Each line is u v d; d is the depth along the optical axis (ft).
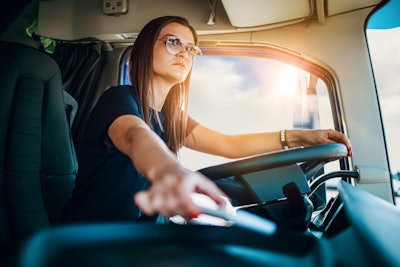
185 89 5.21
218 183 3.28
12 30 8.68
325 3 6.26
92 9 8.02
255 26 6.92
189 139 5.49
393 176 6.00
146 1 7.66
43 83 4.78
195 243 0.90
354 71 6.37
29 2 8.41
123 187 3.87
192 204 1.45
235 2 6.17
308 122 6.95
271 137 5.07
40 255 0.70
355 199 1.84
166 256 0.83
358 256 1.16
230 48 7.34
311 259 0.89
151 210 1.42
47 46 8.45
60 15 8.19
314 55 6.61
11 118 4.38
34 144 4.59
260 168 2.91
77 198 3.97
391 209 1.94
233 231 1.16
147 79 4.41
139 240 0.87
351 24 6.48
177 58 4.58
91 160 3.85
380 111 6.20
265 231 1.37
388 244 1.18
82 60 8.29
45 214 4.63
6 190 4.25
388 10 6.24
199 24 7.23
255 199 2.85
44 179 4.82
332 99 6.53
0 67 4.33
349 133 6.20
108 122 3.18
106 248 0.80
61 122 5.02
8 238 4.18
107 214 3.90
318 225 4.17
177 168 1.67
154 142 2.17
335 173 4.27
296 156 2.98
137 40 4.66
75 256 0.75
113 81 8.15
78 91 8.05
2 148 4.25
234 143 5.29
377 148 6.07
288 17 6.59
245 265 0.83
